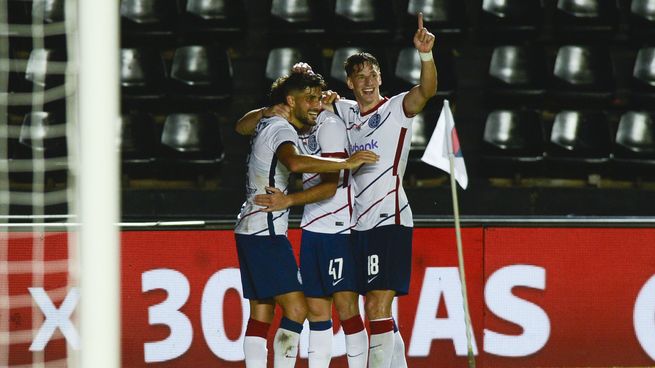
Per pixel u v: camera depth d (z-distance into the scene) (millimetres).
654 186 31578
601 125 32156
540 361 24172
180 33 33062
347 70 20953
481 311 24016
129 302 23297
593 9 33375
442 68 32125
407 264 20906
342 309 21000
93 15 12742
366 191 20797
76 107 17219
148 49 32312
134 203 29766
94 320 12867
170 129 31156
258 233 20234
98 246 12867
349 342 20953
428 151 21859
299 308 20344
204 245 23562
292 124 20500
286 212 20484
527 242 24188
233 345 23562
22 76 31391
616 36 33812
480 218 24266
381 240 20703
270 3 33688
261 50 33281
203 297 23516
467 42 33594
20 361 22953
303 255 21062
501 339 24062
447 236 23969
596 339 24297
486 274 24062
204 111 32125
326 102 21281
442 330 23891
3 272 22891
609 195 30703
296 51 32469
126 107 32062
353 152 21016
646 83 32531
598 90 32656
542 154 31375
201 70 32188
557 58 33094
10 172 30094
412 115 20578
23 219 23469
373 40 33156
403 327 23766
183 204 29906
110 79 12852
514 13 33250
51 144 30375
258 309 20859
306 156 19375
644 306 24438
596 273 24312
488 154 31406
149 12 32781
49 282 23031
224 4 32875
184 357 23453
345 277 20859
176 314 23453
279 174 20188
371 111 20844
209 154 30875
